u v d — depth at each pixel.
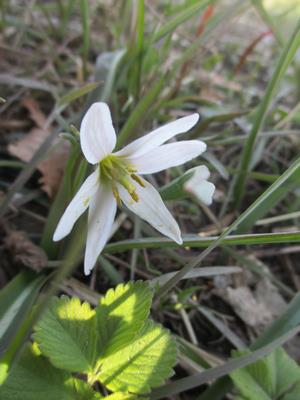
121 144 0.08
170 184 0.06
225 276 0.09
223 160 0.12
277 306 0.09
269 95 0.09
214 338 0.08
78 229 0.07
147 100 0.08
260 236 0.06
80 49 0.14
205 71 0.14
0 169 0.10
